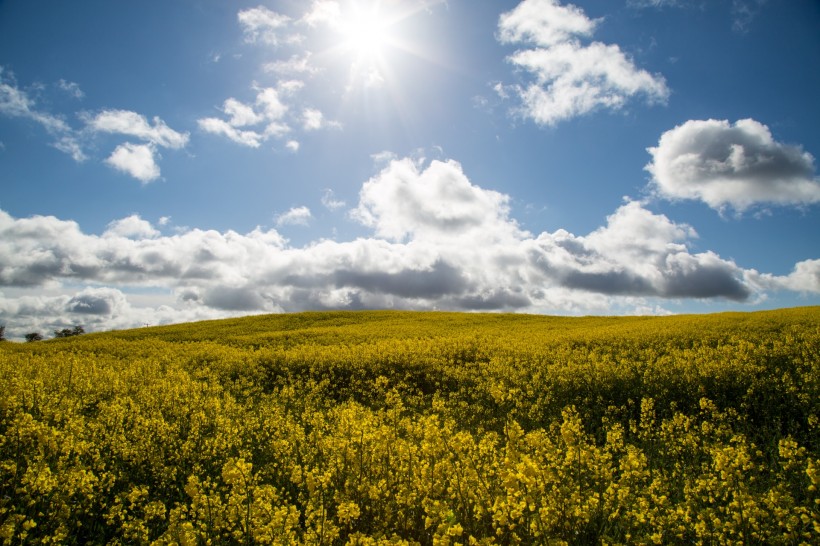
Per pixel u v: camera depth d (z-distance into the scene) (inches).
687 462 351.3
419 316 1966.0
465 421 508.7
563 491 232.8
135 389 586.6
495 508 197.3
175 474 316.2
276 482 308.2
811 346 665.0
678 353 722.2
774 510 202.8
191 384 587.8
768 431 421.7
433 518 206.2
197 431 380.5
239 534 207.3
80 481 243.3
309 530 206.5
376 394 685.3
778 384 511.8
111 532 251.0
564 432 249.8
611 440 360.5
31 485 235.6
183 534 191.8
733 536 207.5
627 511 223.5
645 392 550.3
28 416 273.0
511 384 657.6
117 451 334.3
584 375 620.7
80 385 573.0
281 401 641.6
